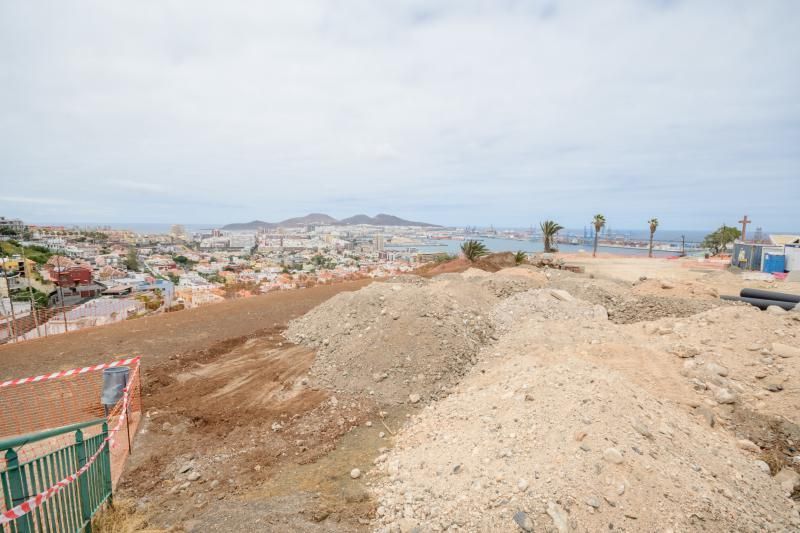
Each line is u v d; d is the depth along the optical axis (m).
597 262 40.41
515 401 6.64
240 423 7.19
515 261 33.44
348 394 8.43
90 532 4.41
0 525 3.26
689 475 4.93
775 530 4.46
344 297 12.83
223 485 5.51
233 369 9.69
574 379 6.80
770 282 20.59
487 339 10.83
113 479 5.61
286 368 9.75
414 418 7.49
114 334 12.18
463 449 5.72
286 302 16.84
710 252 57.09
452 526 4.25
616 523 4.11
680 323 10.59
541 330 10.54
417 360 9.08
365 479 5.63
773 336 8.90
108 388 7.18
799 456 6.06
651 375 8.10
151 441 6.59
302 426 7.16
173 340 11.67
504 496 4.52
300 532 4.43
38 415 7.36
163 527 4.66
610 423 5.46
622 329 10.96
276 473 5.79
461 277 19.77
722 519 4.36
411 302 10.95
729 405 7.29
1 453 6.05
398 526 4.41
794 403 7.04
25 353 10.44
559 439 5.27
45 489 3.77
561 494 4.35
